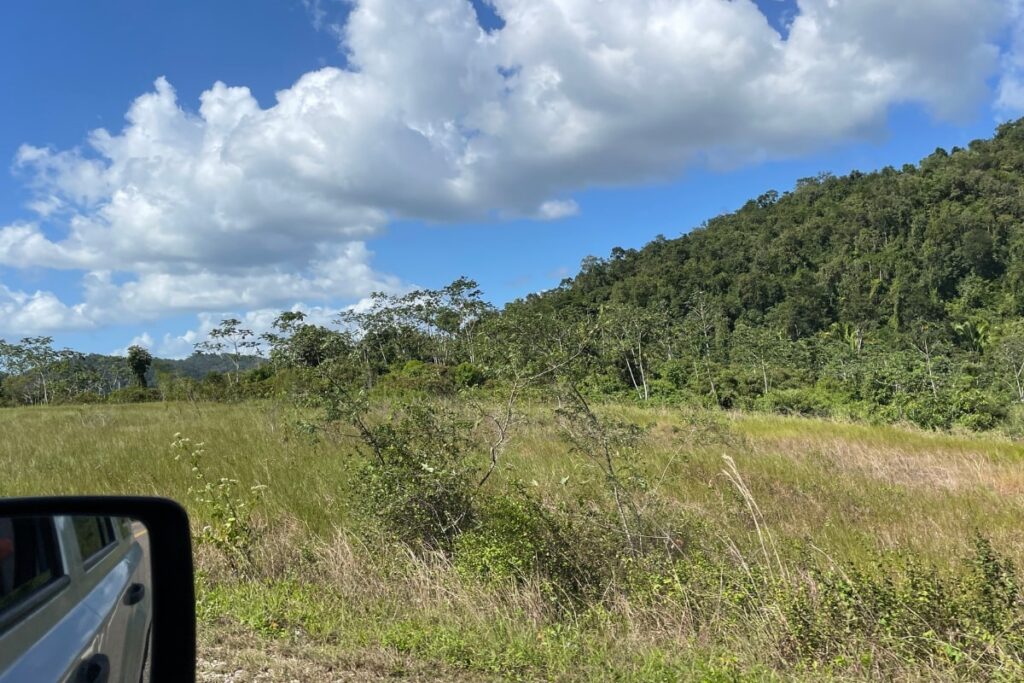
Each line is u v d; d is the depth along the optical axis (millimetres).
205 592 5262
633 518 6199
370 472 6578
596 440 6434
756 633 4539
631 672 4078
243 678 3873
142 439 11945
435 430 6816
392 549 6199
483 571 5637
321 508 7328
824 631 4449
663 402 22500
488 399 7273
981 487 10383
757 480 9711
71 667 1905
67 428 14781
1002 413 23828
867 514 8570
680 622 4816
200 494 7414
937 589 4684
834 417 25109
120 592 2535
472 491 6750
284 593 5211
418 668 4133
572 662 4230
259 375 20516
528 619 4918
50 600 2057
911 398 26141
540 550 5840
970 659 4004
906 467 12039
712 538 6344
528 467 8398
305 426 7012
